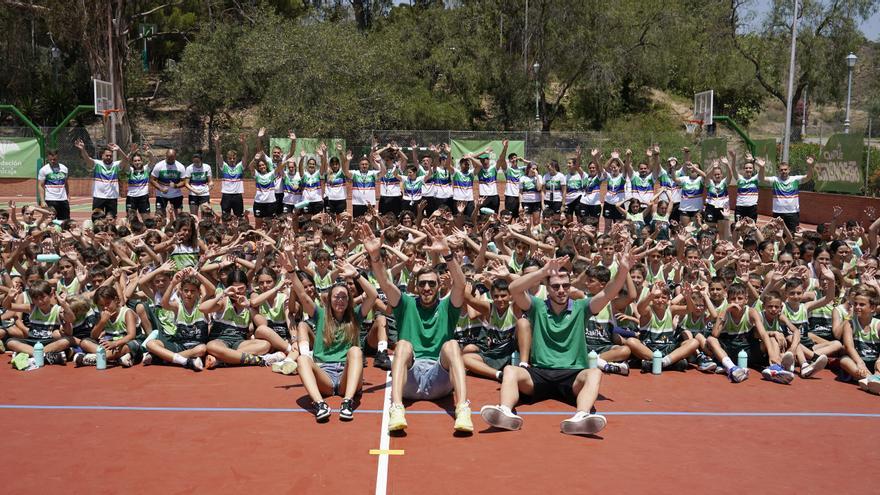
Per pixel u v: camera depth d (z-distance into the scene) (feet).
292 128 116.88
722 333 29.43
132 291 30.78
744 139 91.61
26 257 37.29
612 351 28.37
